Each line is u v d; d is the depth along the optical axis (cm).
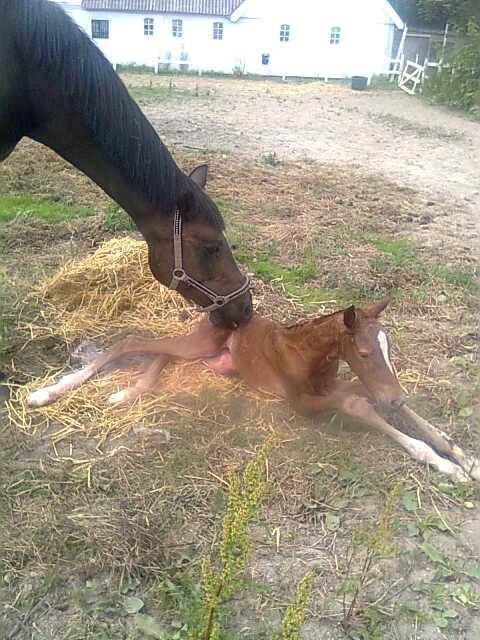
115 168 206
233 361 234
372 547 149
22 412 217
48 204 415
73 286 293
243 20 1542
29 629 144
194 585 150
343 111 934
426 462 200
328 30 1549
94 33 1571
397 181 541
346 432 214
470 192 523
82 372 233
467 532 179
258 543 170
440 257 374
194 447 202
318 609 151
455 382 251
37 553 161
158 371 233
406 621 150
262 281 324
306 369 212
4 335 260
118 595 152
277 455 201
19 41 194
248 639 142
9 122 208
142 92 1006
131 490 185
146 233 217
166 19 1557
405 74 1348
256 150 623
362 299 315
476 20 1447
